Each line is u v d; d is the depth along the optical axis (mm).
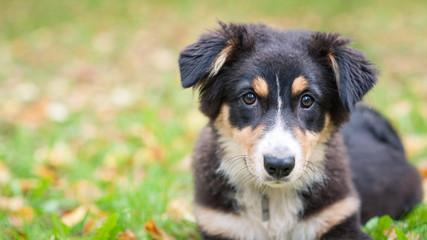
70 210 1226
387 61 2182
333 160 1100
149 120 1481
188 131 1486
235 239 1090
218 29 1100
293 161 1019
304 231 1086
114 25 3066
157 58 2361
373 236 1104
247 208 1089
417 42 2479
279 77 1056
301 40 1087
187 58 1077
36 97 1846
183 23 3096
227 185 1088
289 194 1084
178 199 1250
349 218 1075
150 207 1204
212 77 1088
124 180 1295
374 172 1194
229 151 1090
